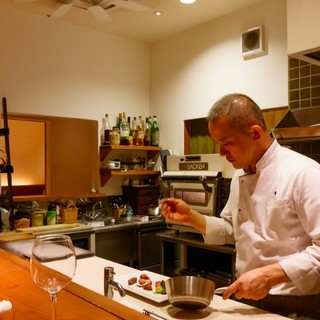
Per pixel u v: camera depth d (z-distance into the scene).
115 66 4.30
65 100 3.88
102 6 3.41
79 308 1.06
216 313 1.38
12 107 3.53
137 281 1.69
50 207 3.83
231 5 3.54
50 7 3.52
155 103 4.57
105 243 3.69
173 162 3.72
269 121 3.49
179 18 3.83
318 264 1.30
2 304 0.94
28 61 3.63
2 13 3.48
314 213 1.37
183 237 3.34
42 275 0.97
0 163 3.49
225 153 1.56
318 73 2.87
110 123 4.25
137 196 4.21
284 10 3.30
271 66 3.40
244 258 1.61
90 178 4.61
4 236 3.03
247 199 1.62
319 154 2.81
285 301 1.47
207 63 3.96
